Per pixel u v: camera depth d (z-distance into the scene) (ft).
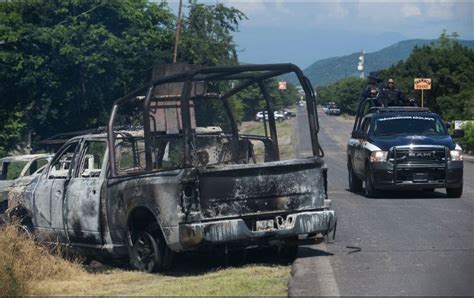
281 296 28.14
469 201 59.16
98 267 37.83
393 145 60.54
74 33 111.14
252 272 33.06
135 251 34.99
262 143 40.75
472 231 43.78
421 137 61.46
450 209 53.98
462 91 204.64
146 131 34.47
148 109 34.47
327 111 523.70
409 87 223.51
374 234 42.93
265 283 30.32
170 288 29.81
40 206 39.68
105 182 35.96
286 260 36.73
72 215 37.60
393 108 67.31
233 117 41.55
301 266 33.83
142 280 32.91
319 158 34.91
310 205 34.68
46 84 111.55
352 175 69.67
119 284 32.17
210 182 32.48
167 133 38.96
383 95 74.02
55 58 111.96
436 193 66.13
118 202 35.09
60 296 29.86
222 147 41.04
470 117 180.86
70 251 38.29
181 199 31.96
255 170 33.37
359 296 28.02
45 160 55.72
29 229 40.75
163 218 32.58
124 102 36.32
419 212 52.39
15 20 111.96
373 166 60.85
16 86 112.37
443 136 62.49
